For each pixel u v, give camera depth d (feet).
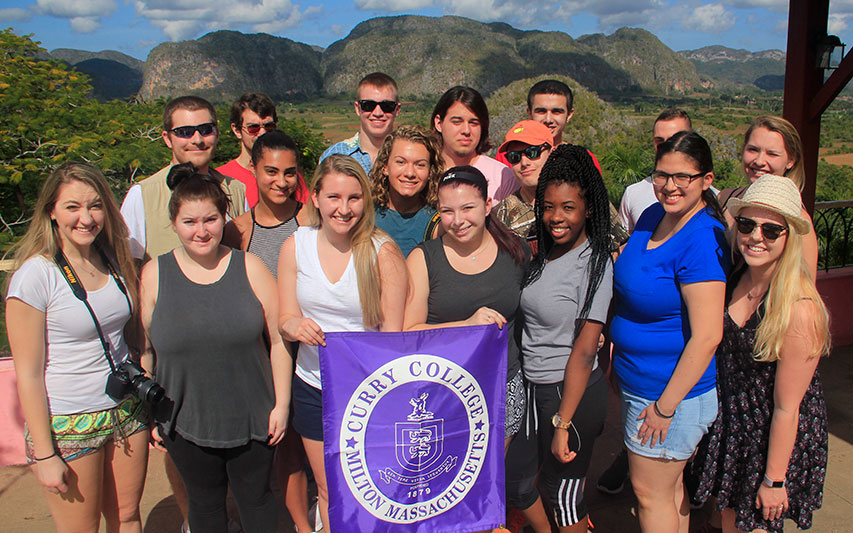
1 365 11.78
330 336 7.41
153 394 7.32
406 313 8.08
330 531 7.66
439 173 9.49
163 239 9.63
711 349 6.89
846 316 17.02
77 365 7.30
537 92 12.55
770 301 6.87
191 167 8.29
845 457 11.85
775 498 7.22
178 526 10.39
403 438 7.65
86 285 7.34
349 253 7.76
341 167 7.28
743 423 7.43
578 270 7.75
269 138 9.03
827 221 17.03
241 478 8.06
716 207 7.53
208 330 7.36
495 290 7.88
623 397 7.94
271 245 9.35
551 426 8.33
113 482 7.91
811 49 15.40
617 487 10.98
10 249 7.38
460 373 7.67
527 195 9.66
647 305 7.25
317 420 8.13
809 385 7.41
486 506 8.03
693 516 10.41
